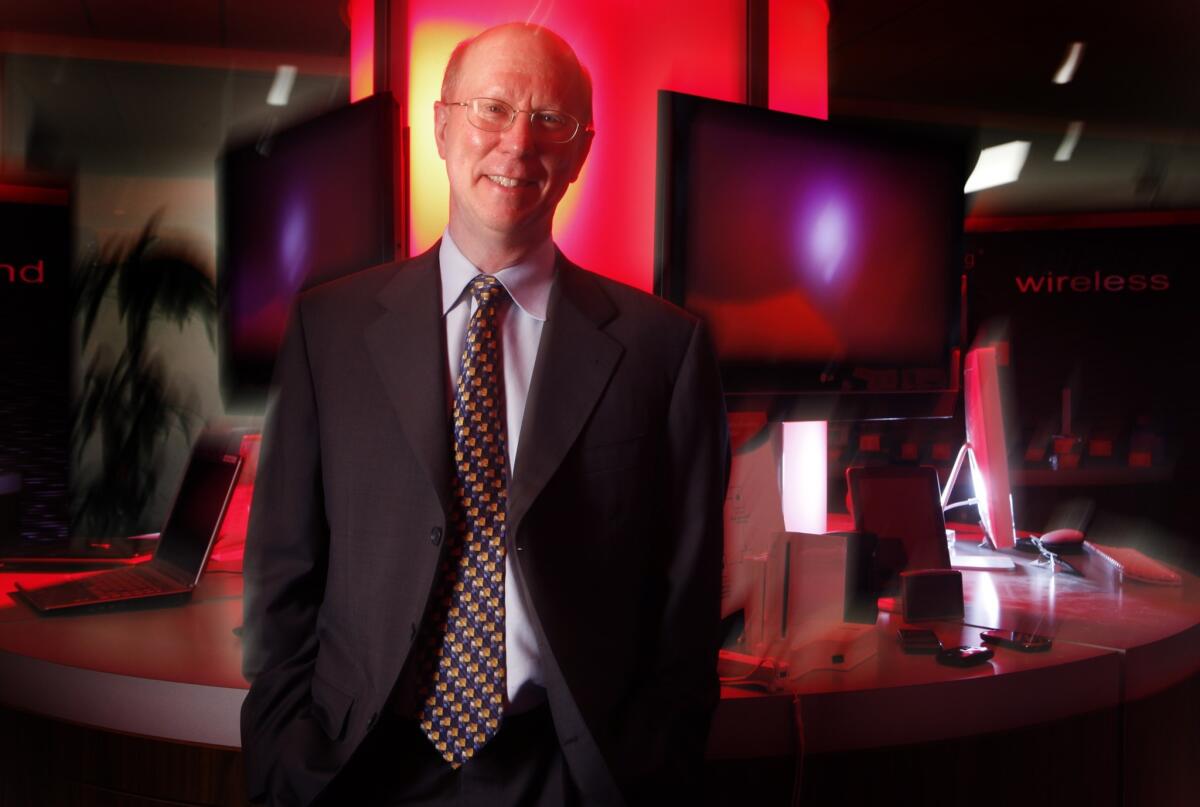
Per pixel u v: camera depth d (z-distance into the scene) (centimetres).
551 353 118
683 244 189
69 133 581
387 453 115
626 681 116
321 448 121
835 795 141
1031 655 156
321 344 123
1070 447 587
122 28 451
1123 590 209
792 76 244
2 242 409
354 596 115
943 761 145
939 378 229
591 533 114
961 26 453
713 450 123
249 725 118
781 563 146
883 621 180
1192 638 176
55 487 388
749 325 199
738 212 196
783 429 236
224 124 578
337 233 196
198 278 418
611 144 216
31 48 463
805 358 207
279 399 124
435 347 117
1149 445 602
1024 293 618
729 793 137
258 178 224
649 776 111
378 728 112
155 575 196
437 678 112
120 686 142
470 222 119
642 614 121
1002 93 570
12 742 155
